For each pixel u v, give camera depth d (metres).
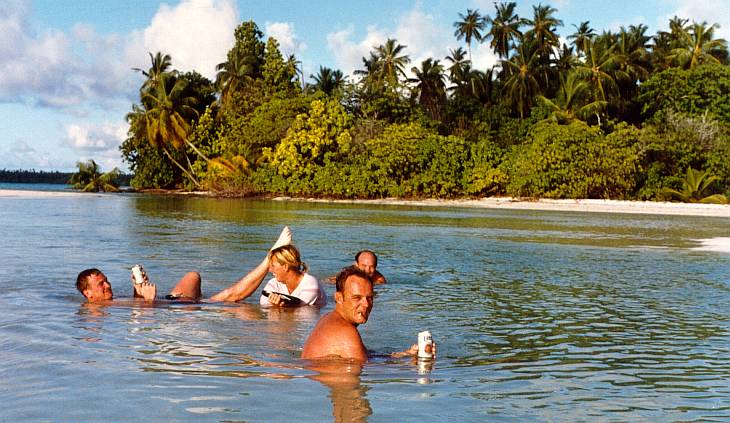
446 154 46.69
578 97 51.00
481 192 46.62
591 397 3.54
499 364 4.32
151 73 62.97
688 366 4.31
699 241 16.67
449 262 11.17
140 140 65.62
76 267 9.27
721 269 10.66
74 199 41.34
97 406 3.17
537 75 60.84
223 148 60.53
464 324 5.80
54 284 7.59
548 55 62.28
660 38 62.75
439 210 35.12
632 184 44.06
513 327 5.68
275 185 52.12
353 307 4.40
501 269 10.29
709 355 4.64
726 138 44.84
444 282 8.73
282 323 5.68
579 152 42.94
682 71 51.31
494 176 45.16
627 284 8.73
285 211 30.69
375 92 58.38
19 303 6.33
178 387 3.54
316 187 50.31
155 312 6.06
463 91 66.69
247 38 67.06
